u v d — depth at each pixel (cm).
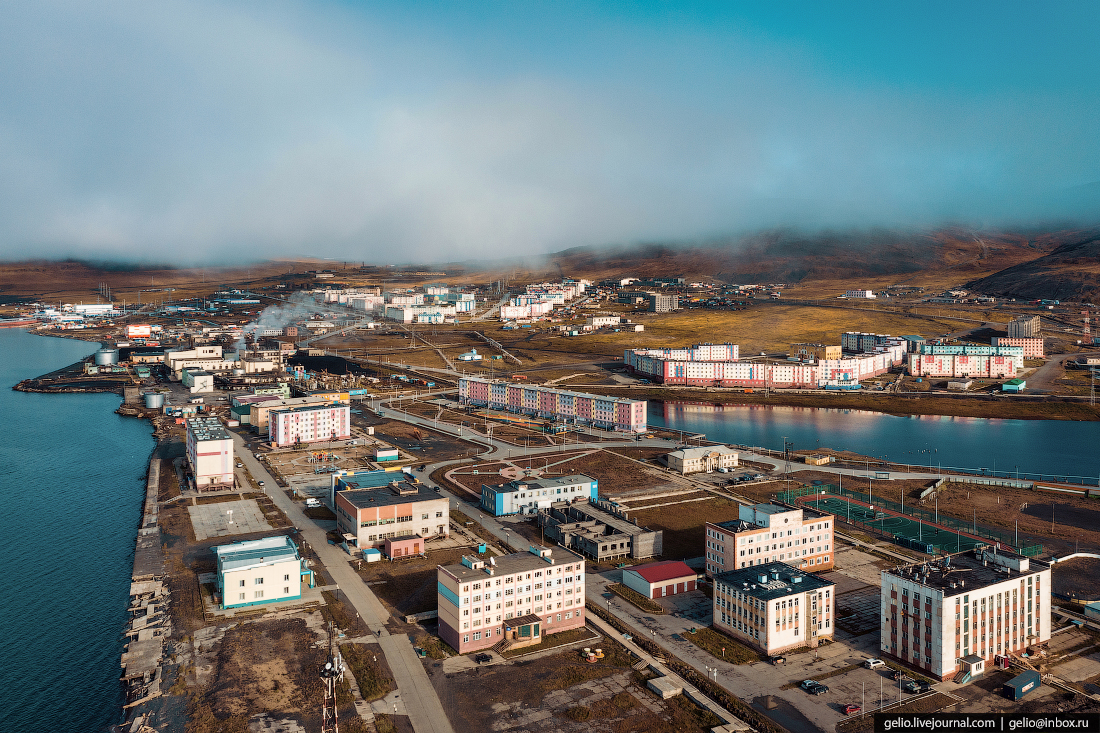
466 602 13388
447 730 11000
